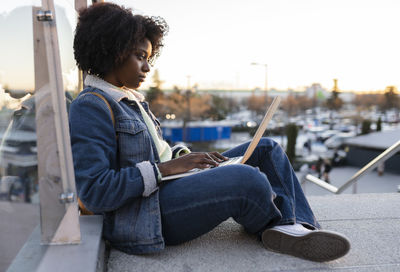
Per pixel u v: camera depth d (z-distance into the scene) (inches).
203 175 51.7
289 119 2652.6
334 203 86.5
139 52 56.4
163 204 51.8
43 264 41.9
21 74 42.3
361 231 67.4
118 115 52.2
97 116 49.9
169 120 2127.2
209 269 49.6
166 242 55.5
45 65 44.4
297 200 58.3
